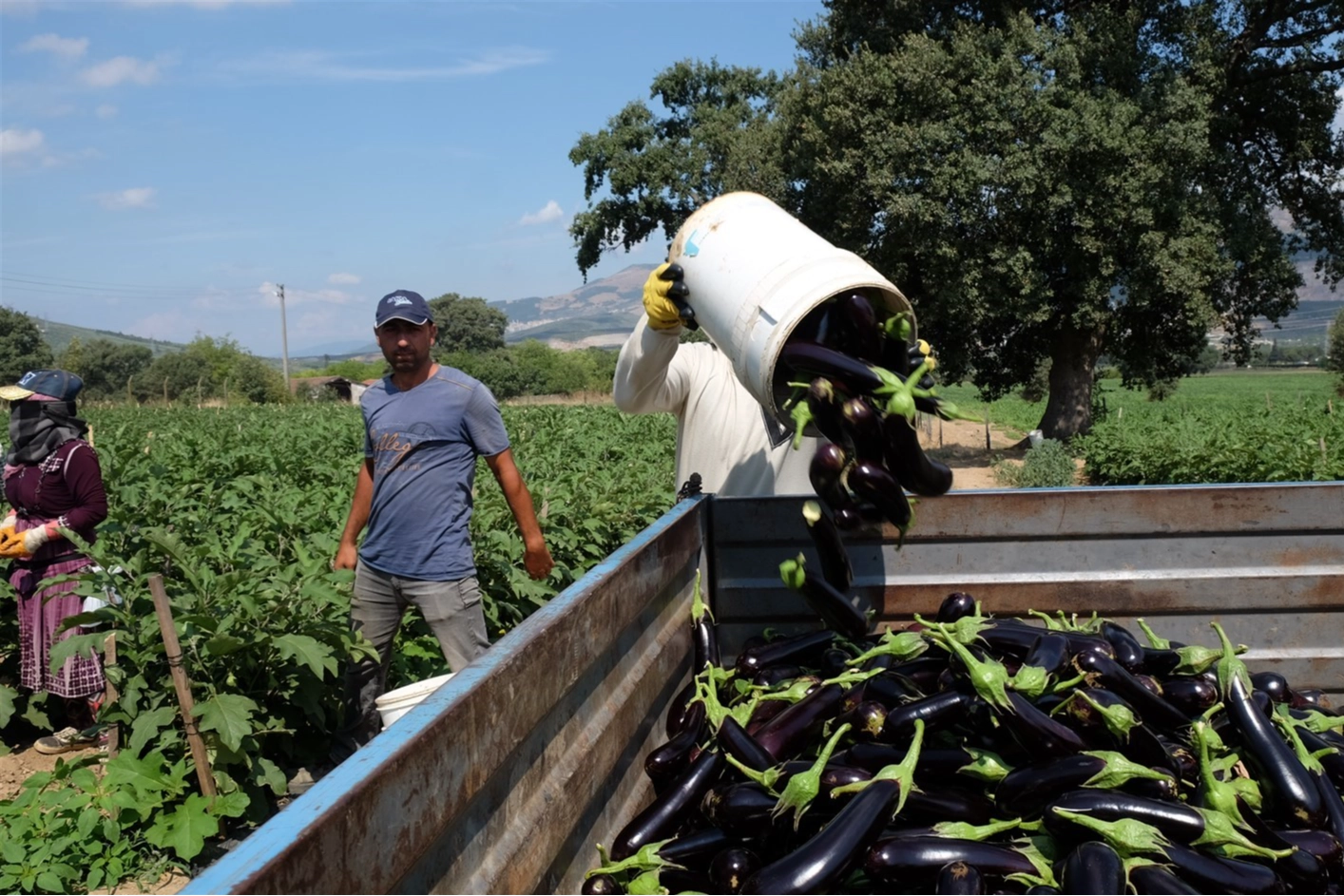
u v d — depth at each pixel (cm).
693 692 356
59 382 607
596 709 259
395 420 526
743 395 461
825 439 352
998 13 2900
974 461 3347
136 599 563
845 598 344
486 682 186
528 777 211
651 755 300
